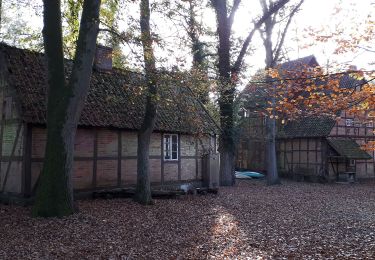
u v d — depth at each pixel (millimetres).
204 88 13594
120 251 7961
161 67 12023
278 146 31688
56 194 10734
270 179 24297
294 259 7691
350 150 27656
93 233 9258
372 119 8867
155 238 9109
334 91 8070
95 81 16016
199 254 7926
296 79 8281
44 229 9391
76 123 11047
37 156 13219
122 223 10461
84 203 13266
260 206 14359
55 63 10836
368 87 7785
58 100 10812
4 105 13953
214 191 17516
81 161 14477
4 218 10570
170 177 17875
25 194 12867
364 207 14977
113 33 11844
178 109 14750
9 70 13523
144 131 13805
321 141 28203
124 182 15961
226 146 21953
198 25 13125
